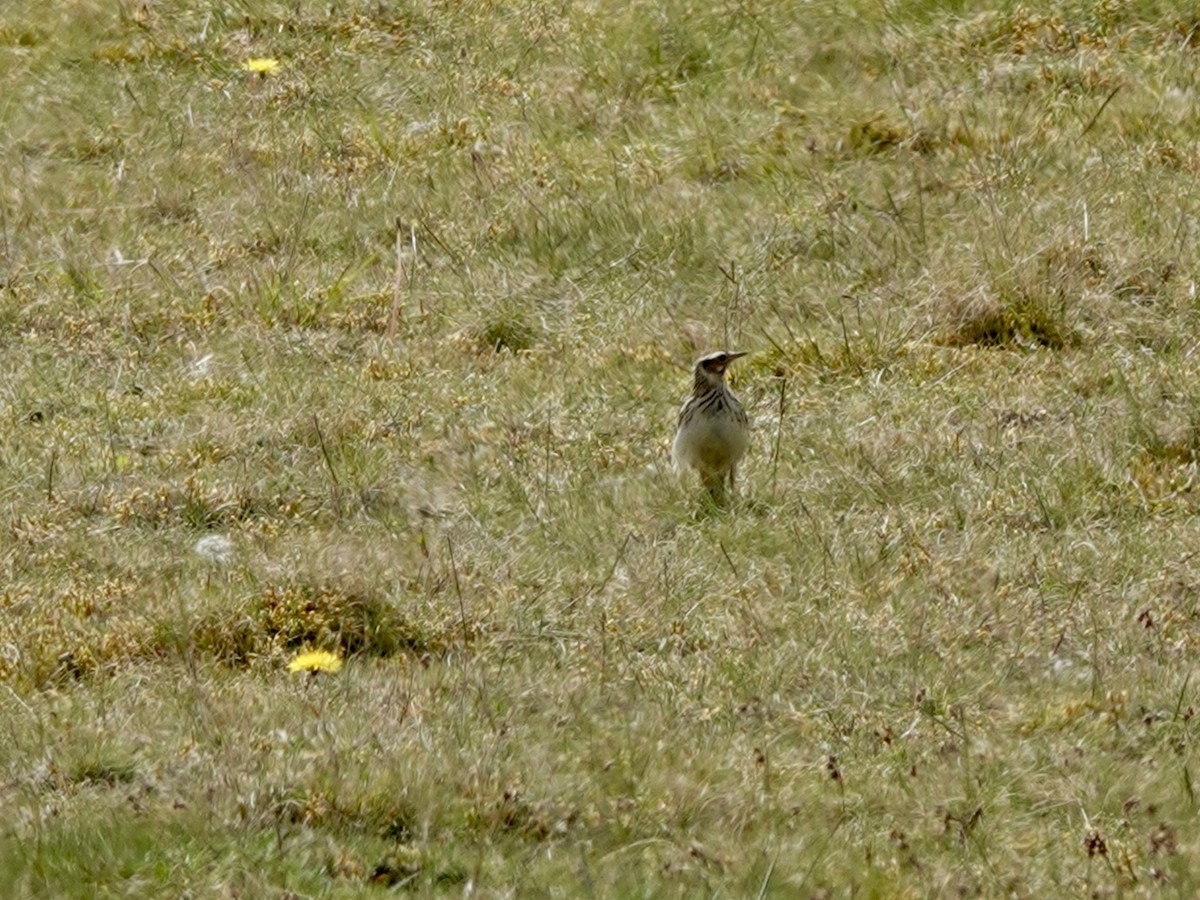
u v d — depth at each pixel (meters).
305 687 19.86
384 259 32.50
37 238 32.94
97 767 18.36
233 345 29.58
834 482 24.66
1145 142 34.56
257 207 34.06
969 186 33.34
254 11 40.47
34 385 28.03
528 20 39.88
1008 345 28.91
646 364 28.70
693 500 24.47
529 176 34.66
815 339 29.03
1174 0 38.41
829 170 34.41
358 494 24.80
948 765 18.73
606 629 21.27
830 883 16.84
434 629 21.38
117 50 39.50
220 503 24.44
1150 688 20.08
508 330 30.12
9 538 23.50
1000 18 38.44
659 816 17.84
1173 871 17.09
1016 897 16.77
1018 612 21.45
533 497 24.64
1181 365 27.72
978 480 24.53
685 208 32.84
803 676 20.28
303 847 17.17
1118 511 24.05
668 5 39.41
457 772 18.03
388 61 39.03
